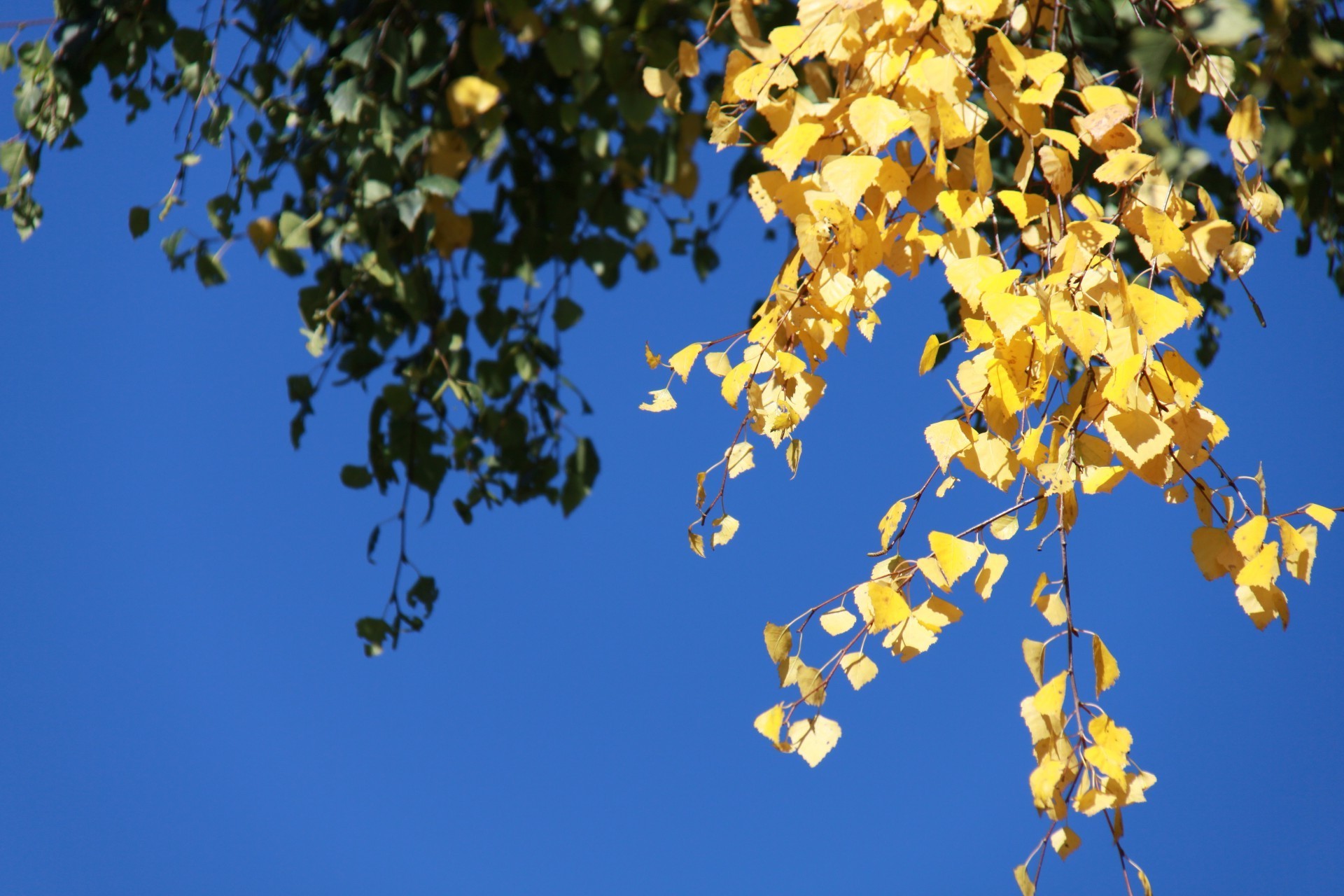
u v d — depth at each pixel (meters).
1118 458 2.69
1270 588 2.67
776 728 2.78
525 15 2.85
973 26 2.69
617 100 2.92
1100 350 2.61
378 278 2.98
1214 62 2.74
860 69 2.73
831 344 2.81
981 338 2.65
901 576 2.76
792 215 2.74
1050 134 2.68
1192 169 2.63
